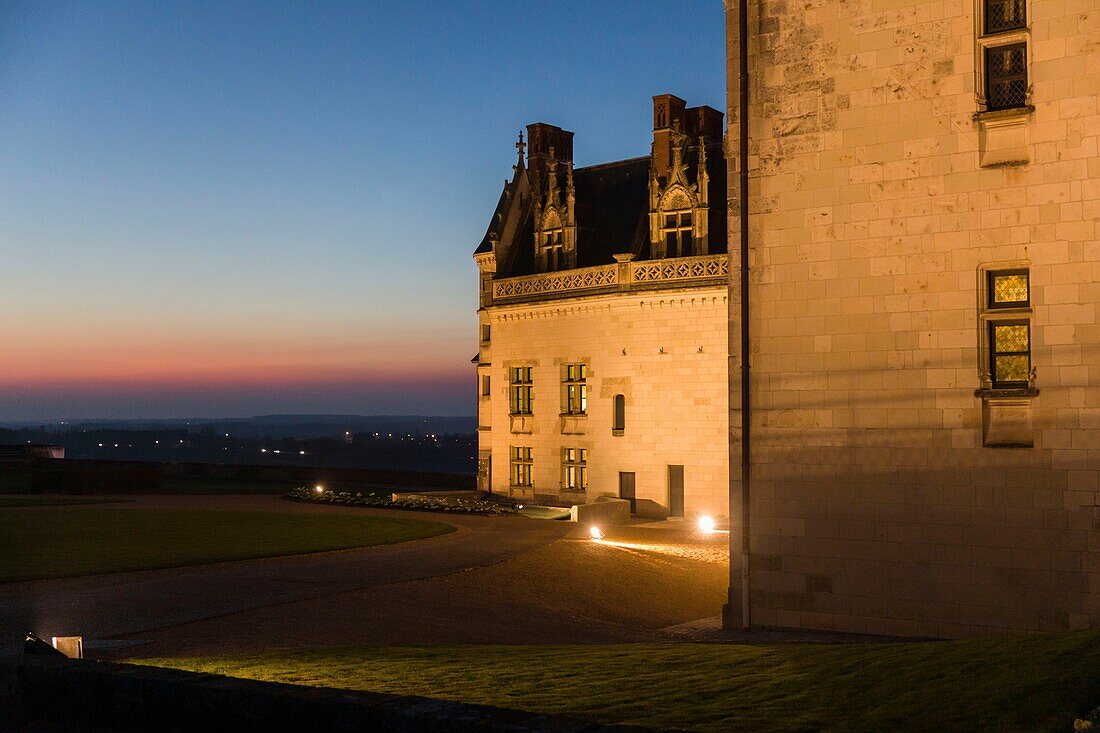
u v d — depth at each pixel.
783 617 20.12
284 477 60.78
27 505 42.03
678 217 43.66
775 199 20.45
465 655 14.72
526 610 21.31
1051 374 17.72
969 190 18.55
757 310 20.61
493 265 51.09
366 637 17.08
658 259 43.47
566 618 21.12
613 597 23.83
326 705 8.63
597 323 45.66
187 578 22.31
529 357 48.88
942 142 18.81
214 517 36.62
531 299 48.59
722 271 41.59
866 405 19.41
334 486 57.31
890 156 19.30
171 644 15.78
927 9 18.98
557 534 33.50
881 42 19.42
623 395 44.84
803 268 20.12
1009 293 18.45
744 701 10.90
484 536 32.28
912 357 19.00
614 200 48.72
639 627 21.12
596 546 29.84
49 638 16.12
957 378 18.59
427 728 8.14
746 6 20.84
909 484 18.97
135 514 37.34
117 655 14.91
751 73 20.80
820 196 19.97
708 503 41.91
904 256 19.12
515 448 49.50
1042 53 17.94
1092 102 17.53
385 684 12.21
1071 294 17.61
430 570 24.20
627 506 41.47
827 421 19.78
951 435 18.61
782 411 20.27
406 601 20.55
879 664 12.34
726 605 20.73
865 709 10.25
